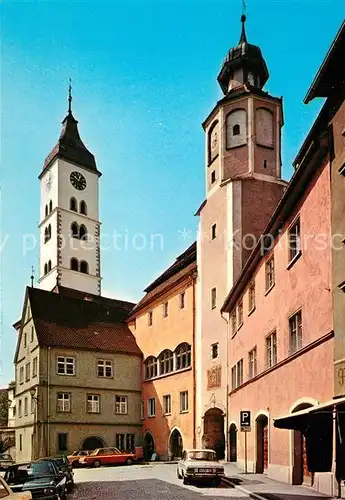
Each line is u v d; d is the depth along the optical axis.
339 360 16.45
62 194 89.62
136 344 52.94
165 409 46.97
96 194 94.94
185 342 45.03
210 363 40.94
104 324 53.78
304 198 20.62
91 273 90.56
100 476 29.53
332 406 13.31
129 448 48.88
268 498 16.70
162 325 49.06
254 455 28.09
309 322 19.50
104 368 49.59
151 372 50.22
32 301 50.50
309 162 19.12
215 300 41.78
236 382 35.00
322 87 17.69
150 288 55.38
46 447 44.31
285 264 23.12
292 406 21.17
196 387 42.84
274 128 45.31
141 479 26.53
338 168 17.28
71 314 52.16
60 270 86.38
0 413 84.06
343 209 16.88
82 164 93.25
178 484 23.42
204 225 44.97
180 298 46.84
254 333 29.11
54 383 46.16
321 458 15.46
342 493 16.11
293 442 21.31
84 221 91.75
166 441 46.03
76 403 46.88
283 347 23.08
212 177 45.88
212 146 46.62
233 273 40.50
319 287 18.59
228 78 48.25
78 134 95.69
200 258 44.47
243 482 22.62
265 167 44.12
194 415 42.59
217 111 46.19
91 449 46.78
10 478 17.91
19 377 51.94
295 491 18.55
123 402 49.81
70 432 45.84
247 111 44.66
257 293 28.55
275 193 43.81
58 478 17.83
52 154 92.56
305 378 19.72
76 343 48.56
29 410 47.34
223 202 43.25
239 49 47.41
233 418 35.72
